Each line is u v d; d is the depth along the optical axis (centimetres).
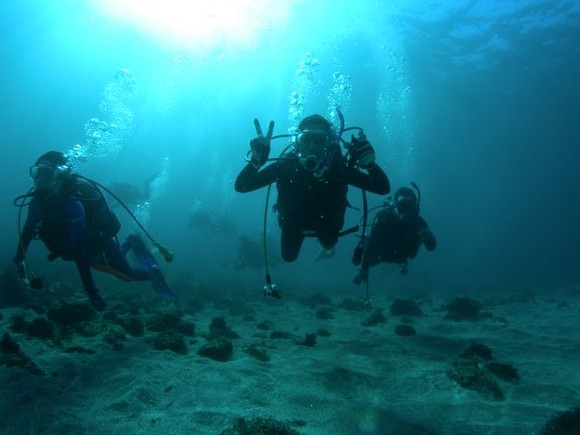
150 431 270
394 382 405
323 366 439
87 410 295
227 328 605
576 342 602
